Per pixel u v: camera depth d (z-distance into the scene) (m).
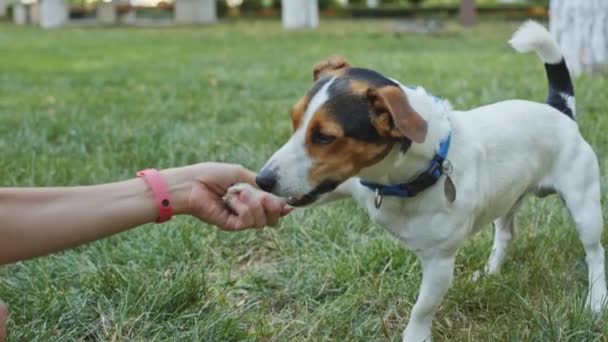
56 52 5.99
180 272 1.48
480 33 7.61
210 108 2.93
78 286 1.47
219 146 2.24
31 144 2.30
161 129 2.46
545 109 1.40
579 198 1.39
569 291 1.43
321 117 1.15
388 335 1.33
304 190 1.16
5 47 6.50
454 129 1.23
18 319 1.35
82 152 2.22
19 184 1.92
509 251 1.57
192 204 1.13
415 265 1.51
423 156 1.18
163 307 1.38
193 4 11.26
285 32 8.20
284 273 1.52
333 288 1.47
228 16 12.70
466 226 1.23
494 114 1.34
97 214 1.08
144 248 1.60
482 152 1.26
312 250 1.61
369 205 1.26
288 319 1.40
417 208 1.21
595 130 2.26
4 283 1.45
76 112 2.81
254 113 2.82
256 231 1.69
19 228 1.04
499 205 1.33
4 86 3.79
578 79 3.25
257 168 2.05
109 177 1.99
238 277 1.53
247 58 5.20
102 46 6.59
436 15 10.97
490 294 1.42
